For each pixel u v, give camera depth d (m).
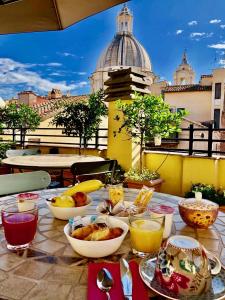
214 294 0.66
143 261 0.79
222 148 10.90
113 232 0.86
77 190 1.25
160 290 0.67
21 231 0.89
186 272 0.66
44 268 0.78
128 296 0.65
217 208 1.11
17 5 1.96
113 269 0.76
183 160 3.92
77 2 1.92
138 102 3.83
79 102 5.21
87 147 5.25
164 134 3.83
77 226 0.92
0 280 0.72
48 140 10.15
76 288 0.69
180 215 1.17
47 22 2.10
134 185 3.71
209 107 17.62
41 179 1.93
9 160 2.97
